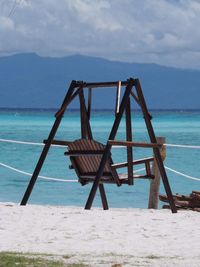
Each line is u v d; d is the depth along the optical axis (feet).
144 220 75.05
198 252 58.44
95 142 85.05
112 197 136.56
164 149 98.94
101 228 69.36
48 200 131.13
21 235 65.16
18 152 250.98
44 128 478.18
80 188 151.23
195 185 161.68
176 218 77.36
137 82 85.51
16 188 151.43
